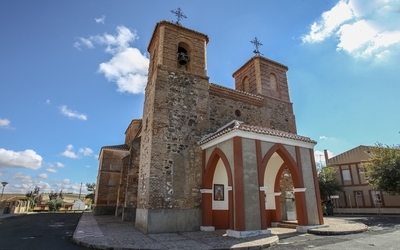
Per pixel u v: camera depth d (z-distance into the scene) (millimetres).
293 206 16797
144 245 8602
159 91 14555
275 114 18922
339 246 8219
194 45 17172
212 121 15922
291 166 12469
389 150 22406
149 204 12172
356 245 8312
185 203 12953
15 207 36656
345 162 32688
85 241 9328
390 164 21359
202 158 14070
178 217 12523
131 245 8602
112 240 9586
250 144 11508
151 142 13320
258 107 18375
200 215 13086
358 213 30031
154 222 11914
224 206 13930
